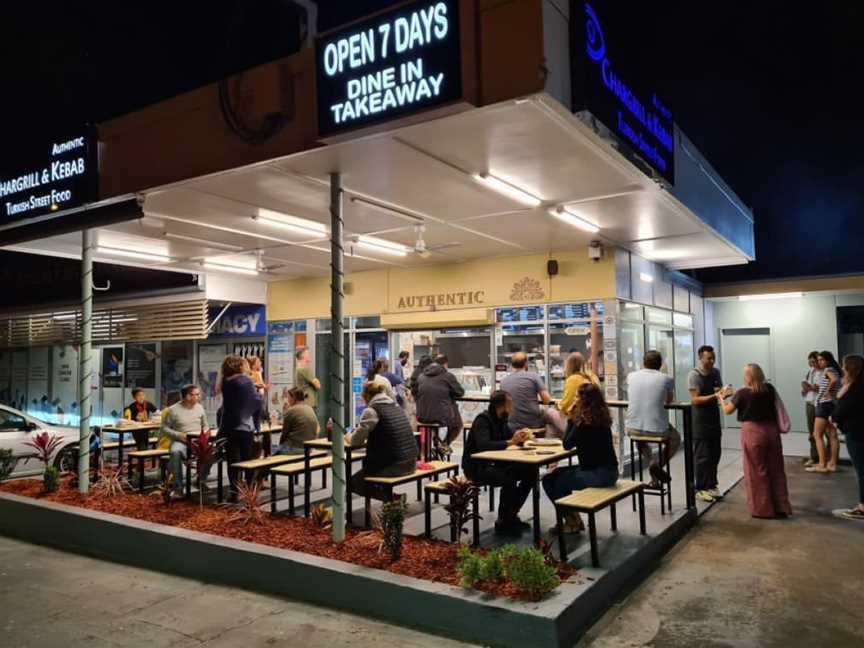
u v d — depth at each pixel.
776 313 15.91
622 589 5.23
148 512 7.05
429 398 9.30
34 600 5.34
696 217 8.54
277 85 5.86
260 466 7.12
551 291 10.65
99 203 7.39
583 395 6.20
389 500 6.18
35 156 8.05
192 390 8.42
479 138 5.47
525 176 6.59
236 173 6.32
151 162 6.85
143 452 8.42
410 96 4.89
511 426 7.90
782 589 5.25
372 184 6.76
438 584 4.74
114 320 15.59
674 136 7.64
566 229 9.05
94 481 9.09
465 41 4.71
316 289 13.41
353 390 12.88
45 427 11.26
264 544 5.79
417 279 12.04
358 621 4.77
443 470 6.94
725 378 16.47
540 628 4.14
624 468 9.95
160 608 5.12
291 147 5.76
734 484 9.31
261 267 12.15
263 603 5.18
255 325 14.30
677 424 13.01
